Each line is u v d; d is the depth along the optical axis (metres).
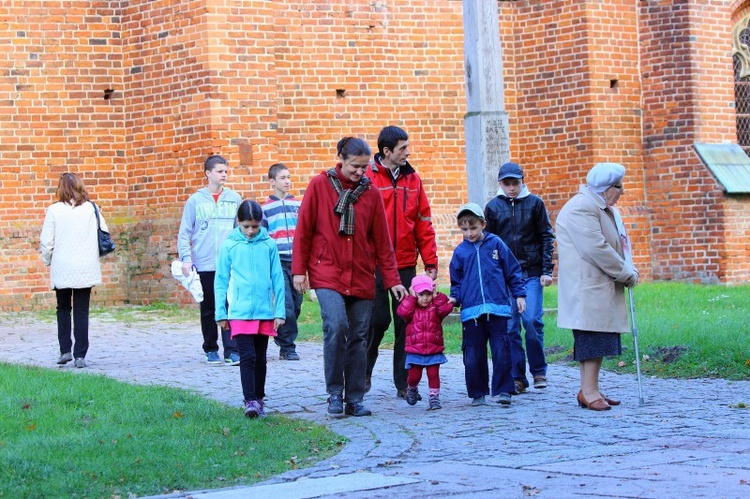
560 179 28.23
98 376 14.92
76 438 10.67
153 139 25.72
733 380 14.92
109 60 26.12
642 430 11.35
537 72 28.50
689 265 28.38
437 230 27.80
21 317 24.48
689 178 28.30
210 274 17.56
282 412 13.26
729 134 28.98
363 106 27.33
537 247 14.88
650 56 28.59
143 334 21.33
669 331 17.83
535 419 12.35
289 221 18.22
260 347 12.93
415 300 13.41
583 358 13.00
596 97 27.91
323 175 12.95
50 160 25.86
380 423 12.38
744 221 28.33
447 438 11.33
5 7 25.58
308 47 26.86
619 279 12.97
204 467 9.89
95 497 8.90
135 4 25.89
